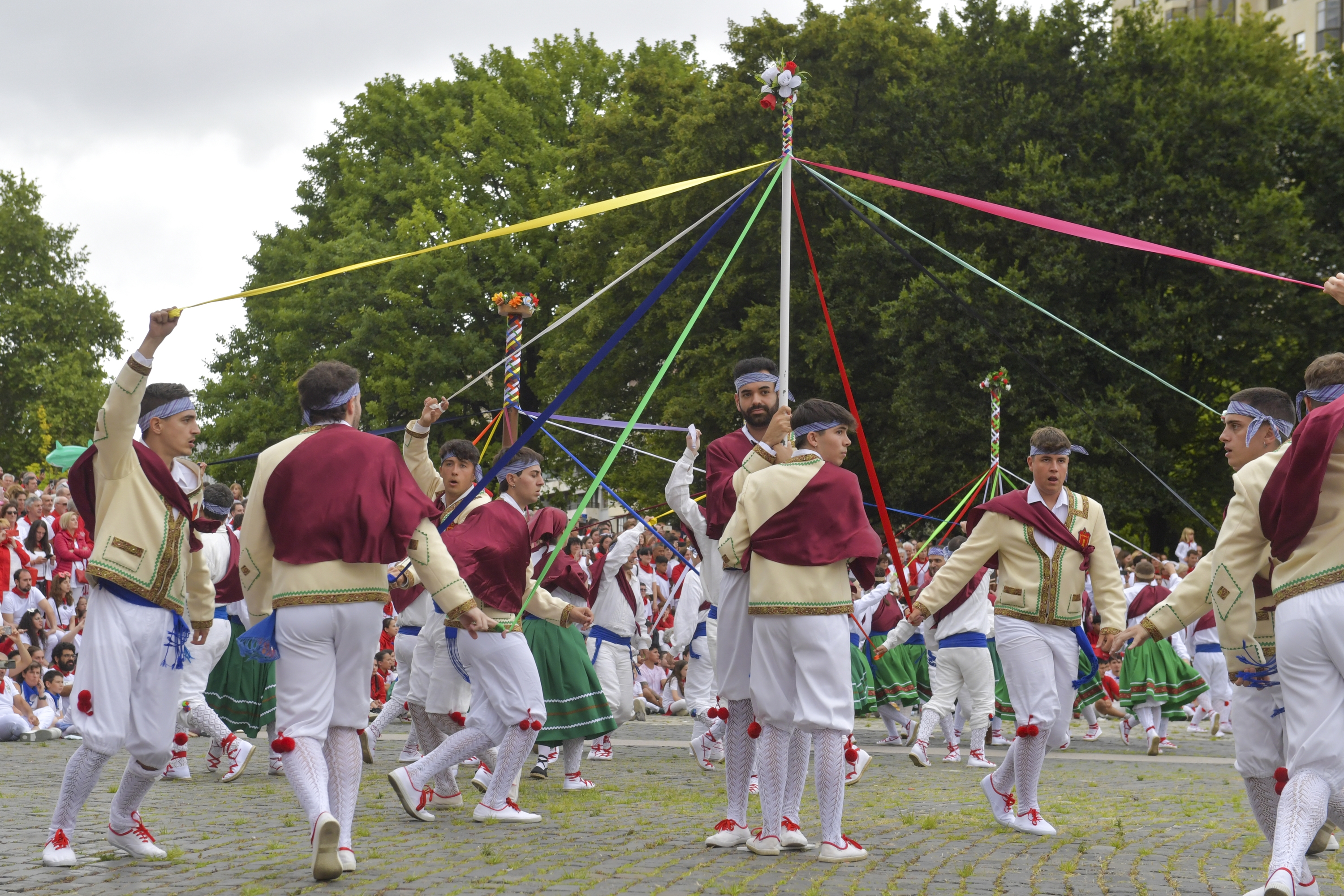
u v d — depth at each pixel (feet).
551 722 24.48
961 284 69.41
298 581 15.15
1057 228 20.54
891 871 16.07
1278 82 81.30
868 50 81.71
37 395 146.20
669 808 22.40
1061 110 74.08
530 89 114.42
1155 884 15.47
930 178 75.00
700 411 80.28
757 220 79.25
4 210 151.12
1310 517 13.02
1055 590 19.80
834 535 17.04
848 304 76.07
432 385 101.19
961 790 25.89
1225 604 14.47
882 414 78.54
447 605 15.83
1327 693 12.90
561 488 100.78
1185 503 41.75
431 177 107.24
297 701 15.11
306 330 105.60
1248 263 68.85
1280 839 12.43
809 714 16.81
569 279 105.19
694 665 29.30
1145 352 69.36
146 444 16.70
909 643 39.65
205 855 16.69
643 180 91.71
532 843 17.99
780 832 17.52
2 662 34.68
